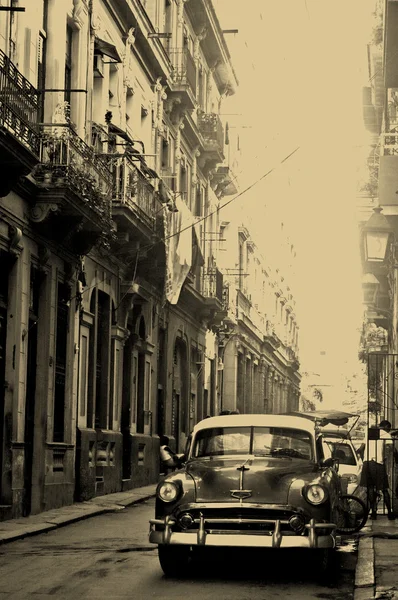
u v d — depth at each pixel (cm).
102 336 2483
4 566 1164
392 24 1742
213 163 3947
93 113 2430
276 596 978
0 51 1527
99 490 2378
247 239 5128
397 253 2508
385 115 2584
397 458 1897
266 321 5906
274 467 1136
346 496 1477
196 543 1066
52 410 1984
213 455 1231
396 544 1325
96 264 2366
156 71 2998
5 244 1717
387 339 3956
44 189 1831
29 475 1894
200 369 3888
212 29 3769
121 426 2727
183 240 2908
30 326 1888
